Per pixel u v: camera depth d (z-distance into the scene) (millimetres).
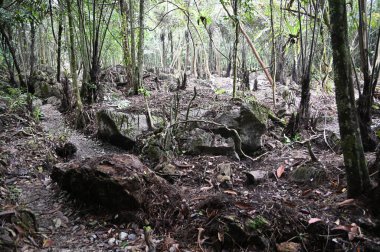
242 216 3791
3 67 13242
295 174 4898
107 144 7070
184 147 6094
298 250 3484
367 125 5391
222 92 10477
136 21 12547
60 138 7105
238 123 6219
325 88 10359
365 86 5277
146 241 3607
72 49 7926
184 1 12727
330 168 4820
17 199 4629
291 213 3809
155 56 22672
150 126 6891
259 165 5672
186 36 16344
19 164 5676
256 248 3576
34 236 3793
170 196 4383
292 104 9297
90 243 3791
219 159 5805
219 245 3662
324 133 6059
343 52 3561
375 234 3543
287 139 6535
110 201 4250
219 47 20188
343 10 3486
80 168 4504
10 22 8406
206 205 4137
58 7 10008
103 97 9906
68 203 4645
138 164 4543
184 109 8008
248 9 8891
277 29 10266
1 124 7223
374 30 8523
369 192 3801
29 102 8555
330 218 3730
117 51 17156
